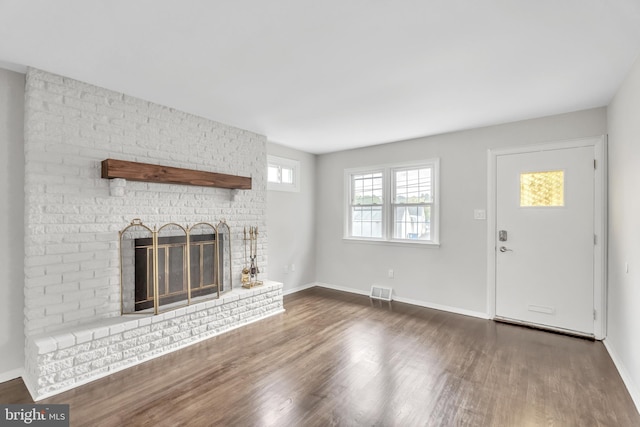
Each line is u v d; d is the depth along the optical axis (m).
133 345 2.63
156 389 2.26
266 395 2.18
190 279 3.28
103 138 2.71
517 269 3.60
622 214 2.57
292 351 2.89
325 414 1.97
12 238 2.37
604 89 2.71
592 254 3.18
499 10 1.66
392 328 3.47
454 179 4.05
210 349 2.94
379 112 3.31
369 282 4.88
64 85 2.49
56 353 2.23
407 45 2.02
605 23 1.77
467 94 2.83
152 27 1.82
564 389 2.26
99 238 2.67
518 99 2.94
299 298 4.71
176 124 3.24
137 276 2.89
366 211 5.00
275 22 1.78
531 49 2.06
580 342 3.08
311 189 5.41
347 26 1.81
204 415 1.97
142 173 2.79
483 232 3.82
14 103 2.39
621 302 2.59
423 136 4.28
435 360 2.70
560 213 3.34
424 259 4.32
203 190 3.48
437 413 1.98
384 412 1.99
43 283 2.38
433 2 1.60
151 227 3.02
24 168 2.42
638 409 2.01
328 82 2.59
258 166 4.13
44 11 1.66
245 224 3.94
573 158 3.27
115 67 2.34
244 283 3.79
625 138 2.47
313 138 4.40
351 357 2.76
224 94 2.85
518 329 3.43
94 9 1.65
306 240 5.32
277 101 3.01
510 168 3.64
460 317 3.85
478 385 2.31
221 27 1.83
